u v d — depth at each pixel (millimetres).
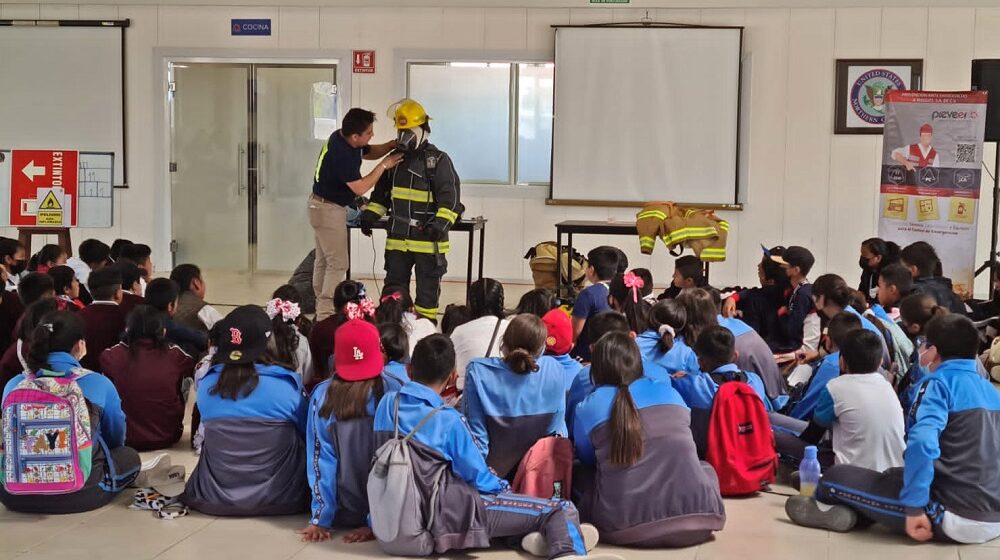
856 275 10031
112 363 4996
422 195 7000
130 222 10953
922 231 7934
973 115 7707
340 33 10531
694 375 4508
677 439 3811
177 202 10969
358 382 3895
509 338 4035
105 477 4277
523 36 10281
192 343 5395
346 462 3908
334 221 7371
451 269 10656
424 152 6996
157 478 4496
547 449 3922
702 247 7961
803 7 9836
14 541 3908
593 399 3838
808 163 10000
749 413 4461
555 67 10211
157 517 4176
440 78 10500
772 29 9930
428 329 5145
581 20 10164
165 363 5027
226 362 4141
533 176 10516
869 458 4160
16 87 10898
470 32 10352
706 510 3818
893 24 9750
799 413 4762
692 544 3881
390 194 7223
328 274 7457
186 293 5816
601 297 5742
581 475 4000
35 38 10820
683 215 8102
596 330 4488
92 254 6531
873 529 4098
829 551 3854
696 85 10070
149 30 10719
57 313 4184
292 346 4480
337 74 10602
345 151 7203
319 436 3926
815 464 4258
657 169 10203
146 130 10828
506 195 10500
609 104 10195
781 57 9938
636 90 10148
